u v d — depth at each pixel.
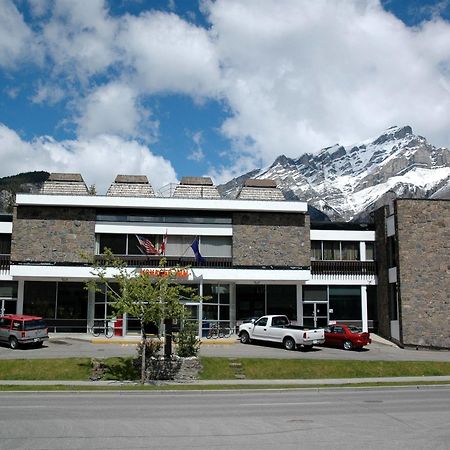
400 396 20.95
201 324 38.97
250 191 47.28
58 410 16.53
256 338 35.69
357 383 24.98
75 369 26.38
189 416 15.38
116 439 12.09
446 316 39.78
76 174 46.09
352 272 44.97
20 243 39.19
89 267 39.06
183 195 46.62
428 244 40.59
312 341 34.09
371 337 43.00
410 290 40.06
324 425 13.92
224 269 39.91
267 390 22.81
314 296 45.03
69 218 39.84
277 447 11.34
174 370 26.33
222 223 41.31
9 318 33.03
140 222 40.62
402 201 41.09
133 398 20.23
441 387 24.53
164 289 25.38
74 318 40.88
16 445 11.46
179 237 41.16
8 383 23.75
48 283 41.09
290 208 41.31
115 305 24.88
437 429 13.39
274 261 41.03
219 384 24.36
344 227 46.06
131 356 28.28
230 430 13.20
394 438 12.27
